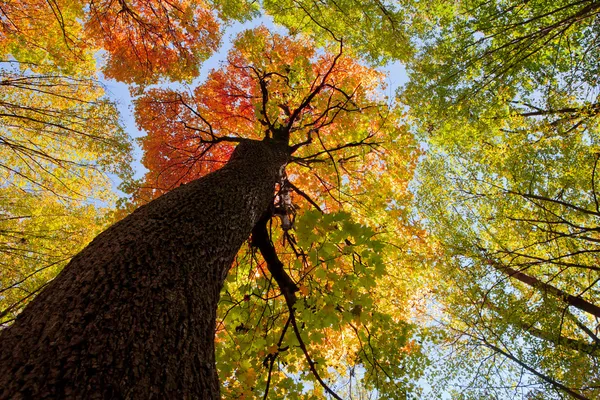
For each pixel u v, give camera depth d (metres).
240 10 6.59
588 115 6.18
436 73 7.55
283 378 3.66
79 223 5.34
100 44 6.54
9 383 0.85
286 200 4.13
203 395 1.12
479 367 8.02
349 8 6.28
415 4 6.78
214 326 1.51
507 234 7.78
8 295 4.22
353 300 2.92
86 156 5.41
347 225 2.69
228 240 2.07
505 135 7.86
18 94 4.88
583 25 6.39
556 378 6.61
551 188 6.98
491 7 6.57
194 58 7.15
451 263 7.63
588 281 7.49
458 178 8.58
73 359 0.94
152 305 1.25
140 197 5.07
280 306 3.80
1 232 4.22
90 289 1.21
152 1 6.38
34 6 5.56
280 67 5.44
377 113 5.48
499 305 7.23
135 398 0.92
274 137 4.62
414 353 3.58
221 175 2.76
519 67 7.14
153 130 5.93
